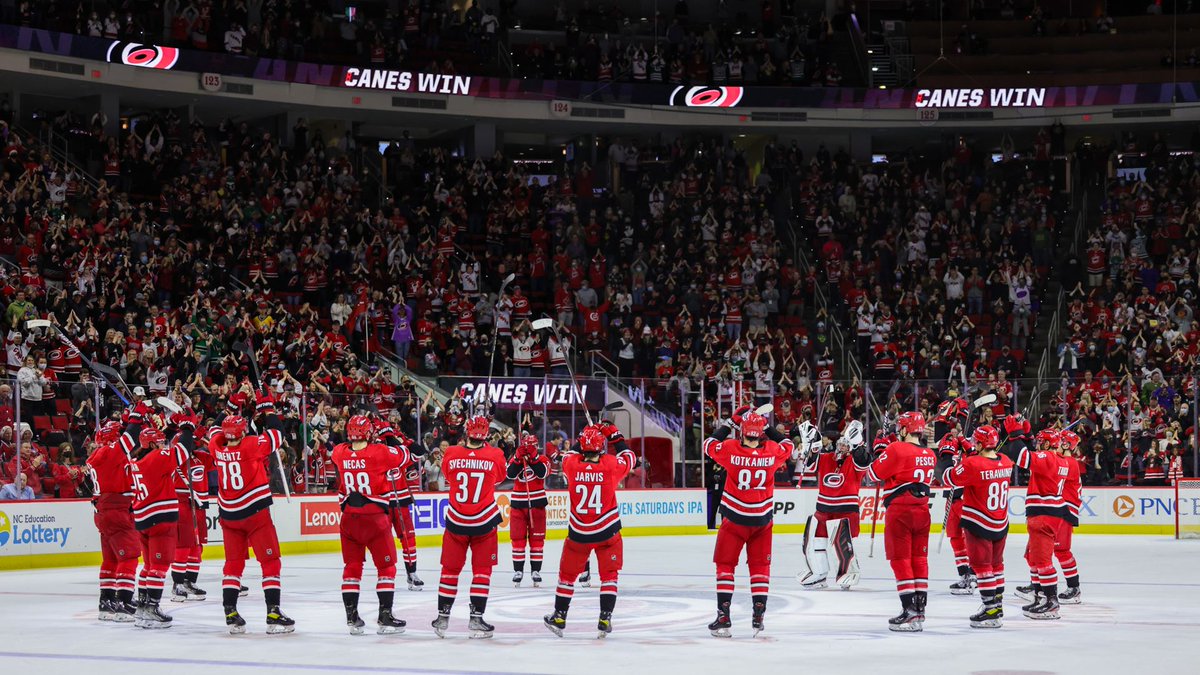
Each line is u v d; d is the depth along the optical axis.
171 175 31.33
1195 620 12.73
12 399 19.86
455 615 13.44
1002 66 38.94
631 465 11.53
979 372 30.23
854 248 35.34
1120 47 38.66
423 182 35.22
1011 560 20.36
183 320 26.53
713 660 10.02
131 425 12.49
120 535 12.77
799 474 27.91
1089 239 34.75
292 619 12.63
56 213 28.36
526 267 33.50
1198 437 26.75
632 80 37.06
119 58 31.06
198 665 9.84
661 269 33.88
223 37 33.31
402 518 16.28
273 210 31.48
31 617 13.30
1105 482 27.33
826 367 31.09
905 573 11.95
